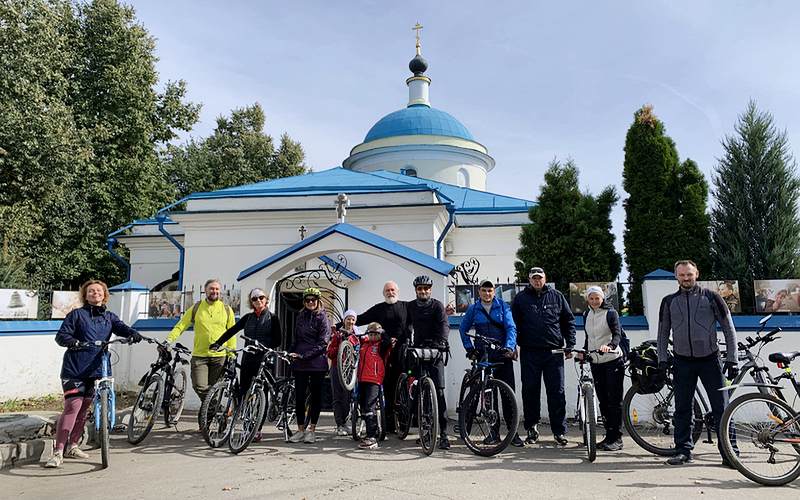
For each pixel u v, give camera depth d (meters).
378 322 7.02
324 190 13.72
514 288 9.01
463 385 6.43
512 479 5.07
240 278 9.40
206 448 6.53
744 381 7.73
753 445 5.15
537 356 6.67
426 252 12.97
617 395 6.37
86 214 20.28
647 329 8.16
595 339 6.58
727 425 5.19
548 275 10.20
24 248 17.88
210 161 31.56
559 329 6.71
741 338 7.88
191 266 13.38
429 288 6.79
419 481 5.01
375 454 6.14
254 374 7.04
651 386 6.25
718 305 5.73
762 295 8.05
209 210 13.39
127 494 4.72
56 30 18.25
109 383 5.95
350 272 12.48
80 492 4.80
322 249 9.15
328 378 9.23
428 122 24.31
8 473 5.43
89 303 6.10
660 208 9.98
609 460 5.80
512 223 16.16
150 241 18.30
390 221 13.21
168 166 28.39
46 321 9.65
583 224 10.14
